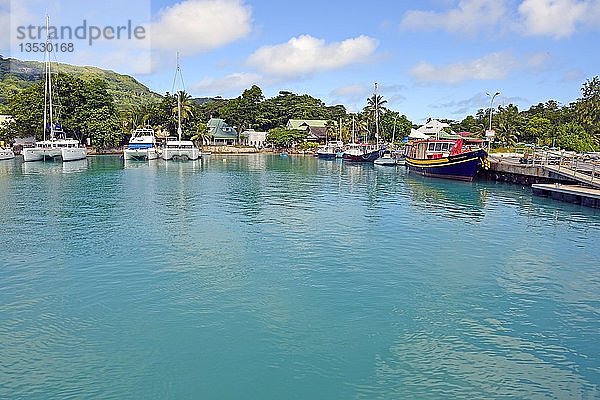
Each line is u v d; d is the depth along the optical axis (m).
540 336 13.61
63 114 97.50
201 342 12.96
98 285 17.19
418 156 65.69
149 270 18.92
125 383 11.05
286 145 132.25
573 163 46.25
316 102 175.88
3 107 120.12
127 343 12.88
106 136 100.62
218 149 122.56
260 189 46.22
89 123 99.19
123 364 11.84
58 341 12.98
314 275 18.47
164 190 44.22
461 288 17.27
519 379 11.41
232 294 16.39
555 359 12.37
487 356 12.44
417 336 13.48
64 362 11.91
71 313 14.77
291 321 14.30
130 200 37.47
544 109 131.75
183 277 18.11
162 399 10.48
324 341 13.09
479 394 10.78
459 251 22.17
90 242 23.30
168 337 13.23
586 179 39.78
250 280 17.81
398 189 46.72
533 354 12.59
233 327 13.85
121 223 28.00
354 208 34.47
